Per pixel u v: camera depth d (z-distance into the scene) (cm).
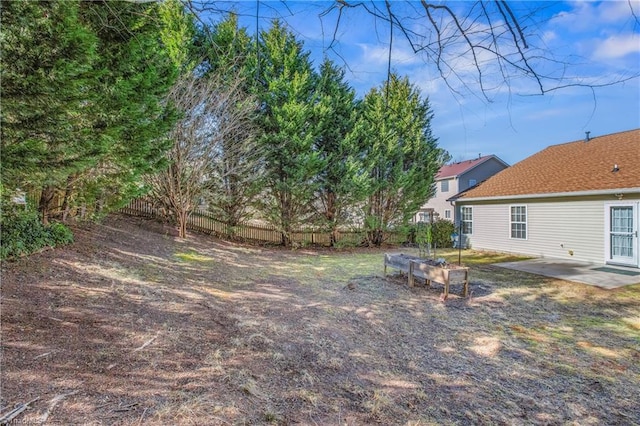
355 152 1184
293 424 221
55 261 469
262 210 1170
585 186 930
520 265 909
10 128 276
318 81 1171
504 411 265
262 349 328
